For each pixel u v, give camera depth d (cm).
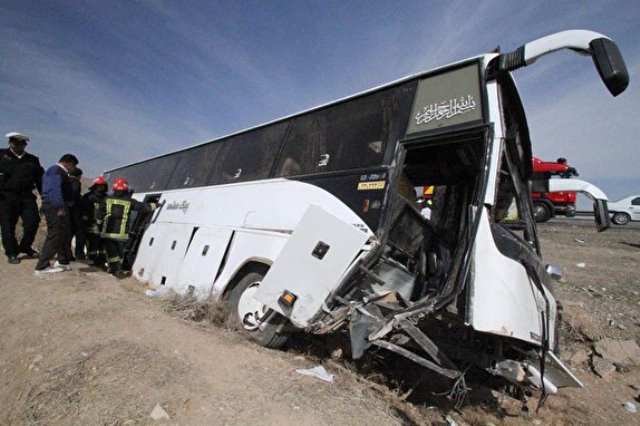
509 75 312
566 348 545
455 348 343
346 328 354
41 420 248
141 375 283
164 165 877
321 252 329
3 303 489
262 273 421
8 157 706
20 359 337
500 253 294
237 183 534
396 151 340
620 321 603
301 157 446
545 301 335
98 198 834
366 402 301
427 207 519
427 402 364
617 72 251
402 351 299
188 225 598
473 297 276
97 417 237
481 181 294
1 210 704
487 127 294
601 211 386
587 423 371
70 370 295
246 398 270
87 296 508
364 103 400
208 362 319
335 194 372
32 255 785
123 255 735
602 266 949
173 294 521
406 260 399
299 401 276
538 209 1539
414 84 357
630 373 483
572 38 271
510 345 333
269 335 384
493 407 383
